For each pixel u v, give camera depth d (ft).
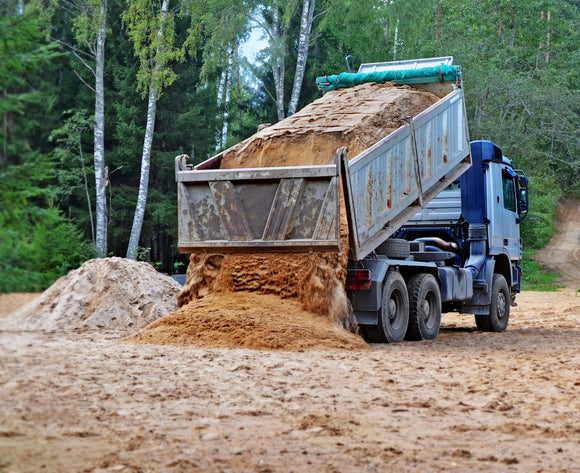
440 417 19.54
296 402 20.66
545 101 155.94
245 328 32.53
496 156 50.93
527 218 159.02
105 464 14.25
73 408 18.07
